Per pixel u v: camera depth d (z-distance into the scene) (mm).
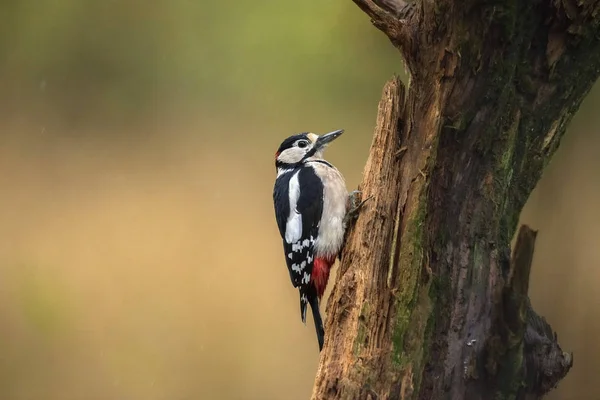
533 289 7391
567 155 8250
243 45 15406
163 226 13562
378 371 5672
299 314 12156
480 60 5652
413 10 6086
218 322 11945
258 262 12961
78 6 16156
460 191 5809
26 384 10836
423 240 5719
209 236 13477
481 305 5676
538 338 5602
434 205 5789
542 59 5805
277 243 13242
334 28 14672
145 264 12883
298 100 14828
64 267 12758
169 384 10766
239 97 15336
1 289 12289
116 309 12109
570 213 7867
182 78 15766
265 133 15008
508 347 5367
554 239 7695
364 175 6746
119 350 11594
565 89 5898
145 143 15602
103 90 16094
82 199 14367
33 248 13070
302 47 14938
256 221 13828
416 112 6145
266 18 15188
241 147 15141
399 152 6219
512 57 5688
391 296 5773
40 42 16172
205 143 15156
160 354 11445
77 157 15297
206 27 15805
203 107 15531
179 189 14414
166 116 15766
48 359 11344
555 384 5645
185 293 12320
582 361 7090
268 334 11844
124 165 14852
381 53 14312
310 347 11750
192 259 12844
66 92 15984
